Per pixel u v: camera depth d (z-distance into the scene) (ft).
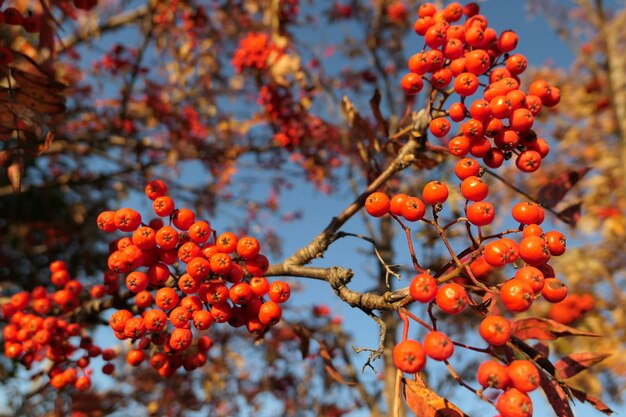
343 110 12.44
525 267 6.16
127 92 23.52
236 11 26.78
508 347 6.32
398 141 11.03
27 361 11.02
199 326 7.00
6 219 31.78
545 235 6.64
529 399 5.33
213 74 27.07
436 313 19.03
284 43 19.66
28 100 8.32
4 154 7.92
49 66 10.38
